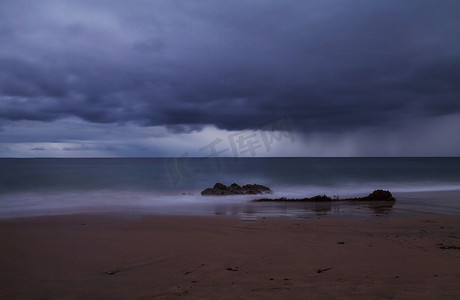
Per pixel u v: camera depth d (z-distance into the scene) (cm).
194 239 758
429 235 804
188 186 2542
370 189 2364
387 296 383
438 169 5006
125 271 511
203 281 454
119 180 2953
